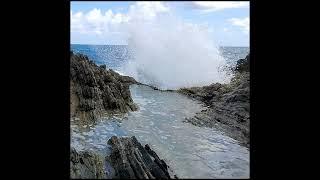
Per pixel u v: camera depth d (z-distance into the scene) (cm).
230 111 1067
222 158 727
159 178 636
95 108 1023
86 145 787
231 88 1344
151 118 1055
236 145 822
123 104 1126
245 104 1081
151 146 799
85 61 1194
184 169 668
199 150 778
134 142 799
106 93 1113
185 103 1287
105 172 662
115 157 714
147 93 1479
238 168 672
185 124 995
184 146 803
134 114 1100
